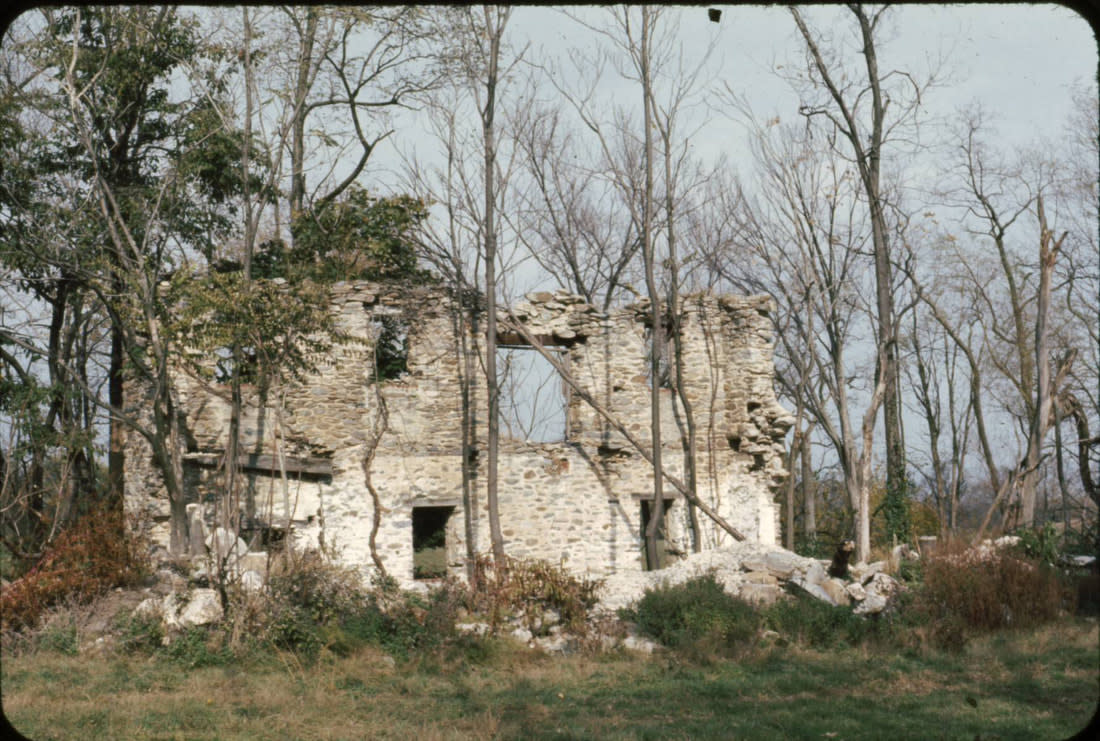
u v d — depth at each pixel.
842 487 37.19
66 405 23.02
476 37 25.39
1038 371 25.89
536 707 13.30
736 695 14.08
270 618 16.11
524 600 18.39
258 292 20.30
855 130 30.62
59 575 17.55
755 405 26.33
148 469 21.78
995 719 12.53
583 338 25.50
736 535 24.78
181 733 11.74
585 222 31.61
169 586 18.56
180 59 23.95
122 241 23.17
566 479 24.62
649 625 18.05
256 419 22.17
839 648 17.58
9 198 21.83
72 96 21.45
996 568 18.97
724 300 26.75
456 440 23.78
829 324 31.70
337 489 22.50
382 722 12.56
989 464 34.97
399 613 17.12
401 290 23.73
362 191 26.69
